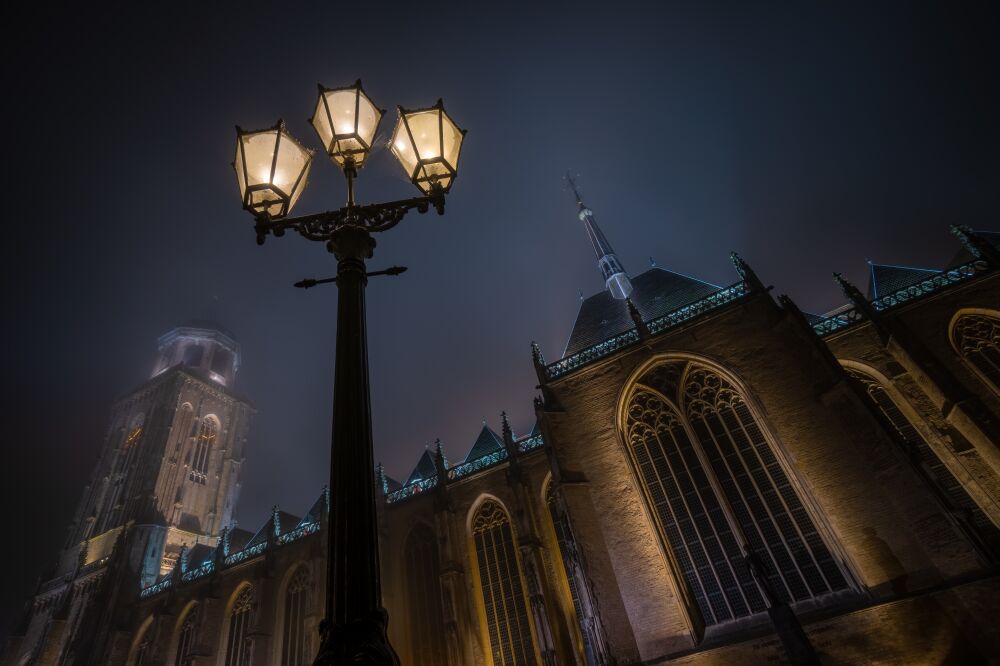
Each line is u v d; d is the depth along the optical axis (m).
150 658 47.19
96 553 67.62
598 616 25.50
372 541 6.57
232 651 45.12
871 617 21.42
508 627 32.97
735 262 33.22
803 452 25.98
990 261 29.72
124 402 88.06
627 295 43.84
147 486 69.56
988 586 19.70
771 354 28.88
